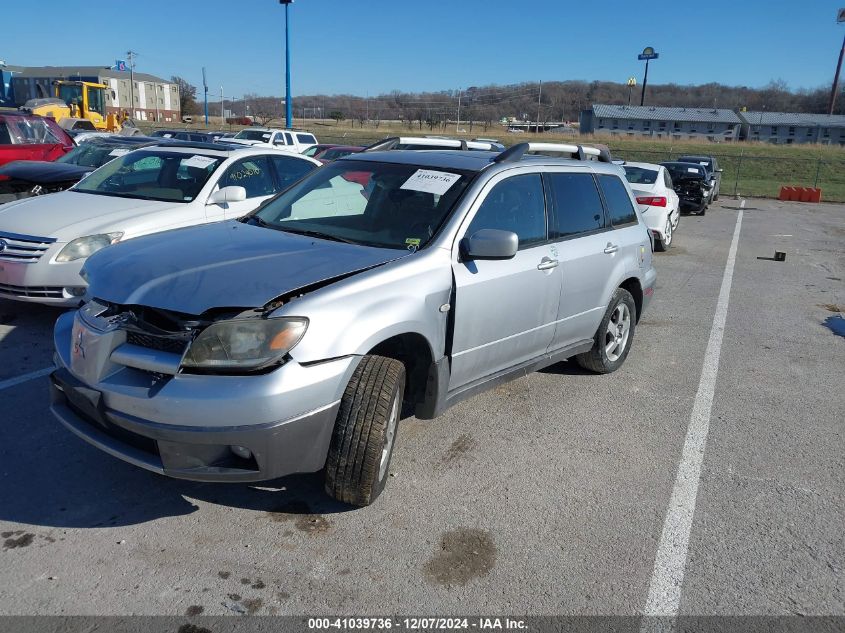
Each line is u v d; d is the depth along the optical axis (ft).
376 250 12.47
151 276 10.82
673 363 20.90
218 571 10.07
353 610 9.42
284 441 10.05
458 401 13.64
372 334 10.94
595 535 11.47
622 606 9.80
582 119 322.14
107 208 21.12
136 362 10.11
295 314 10.16
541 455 14.24
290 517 11.48
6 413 14.71
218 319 9.97
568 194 16.56
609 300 17.92
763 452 14.94
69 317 12.37
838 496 13.16
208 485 12.32
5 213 20.74
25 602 9.24
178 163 23.72
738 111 323.98
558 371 19.47
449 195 13.64
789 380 19.77
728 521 12.11
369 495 11.17
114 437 10.62
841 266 40.96
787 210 79.87
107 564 10.10
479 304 13.19
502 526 11.57
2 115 41.01
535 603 9.76
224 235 13.12
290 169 26.40
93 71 279.28
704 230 56.24
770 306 29.32
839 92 390.83
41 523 11.00
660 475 13.67
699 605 9.89
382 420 10.87
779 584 10.44
